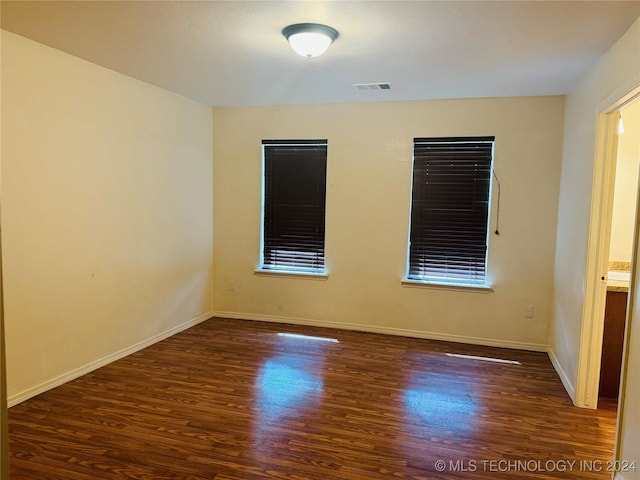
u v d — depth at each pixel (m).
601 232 2.89
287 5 2.25
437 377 3.51
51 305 3.12
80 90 3.25
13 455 2.35
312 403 3.02
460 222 4.36
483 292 4.32
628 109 3.67
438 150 4.36
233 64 3.30
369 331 4.69
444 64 3.17
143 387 3.22
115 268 3.69
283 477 2.21
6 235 2.79
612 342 3.16
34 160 2.93
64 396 3.04
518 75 3.38
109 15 2.42
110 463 2.30
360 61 3.14
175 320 4.52
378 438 2.59
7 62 2.72
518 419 2.85
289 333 4.59
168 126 4.24
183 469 2.26
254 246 4.98
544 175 4.09
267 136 4.82
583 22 2.35
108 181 3.56
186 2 2.24
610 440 2.61
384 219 4.55
